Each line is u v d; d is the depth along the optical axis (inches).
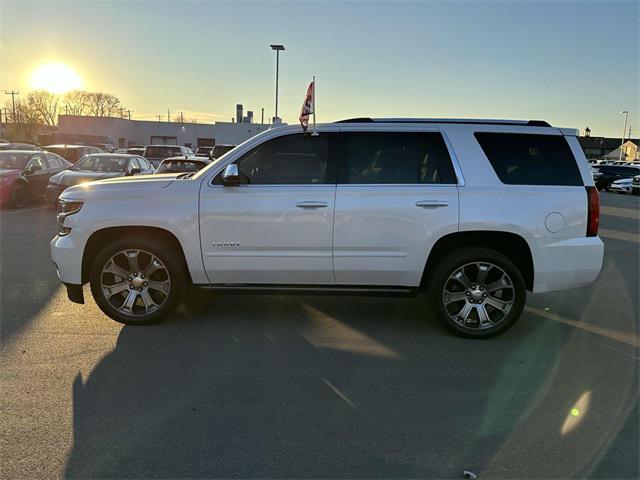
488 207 183.6
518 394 147.4
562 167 189.0
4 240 366.0
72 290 197.8
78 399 139.7
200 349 175.8
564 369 165.0
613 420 133.4
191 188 189.8
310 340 186.4
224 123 2615.7
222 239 189.0
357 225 185.5
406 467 113.1
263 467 112.2
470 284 189.2
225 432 125.3
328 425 129.3
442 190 185.0
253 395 144.1
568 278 187.9
